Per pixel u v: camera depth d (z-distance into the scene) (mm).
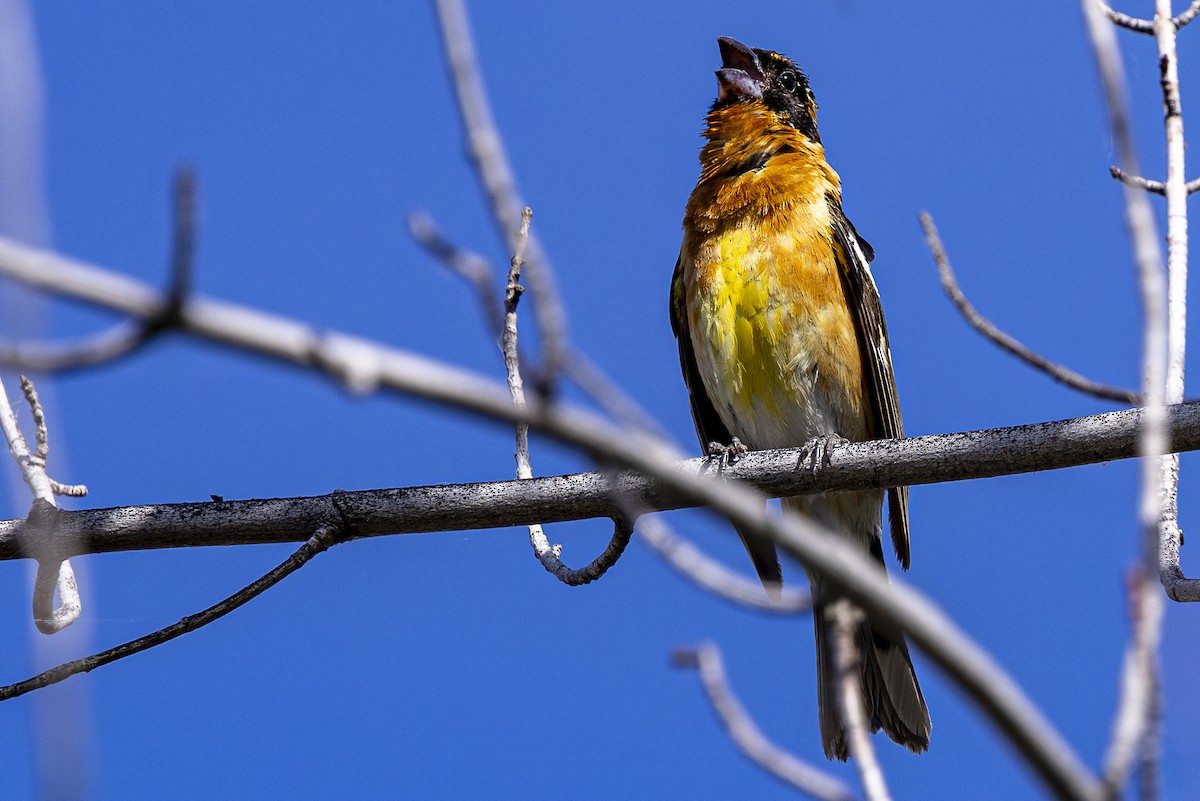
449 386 3607
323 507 9711
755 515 3863
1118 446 9219
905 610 3678
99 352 3555
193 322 3369
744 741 5883
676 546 5738
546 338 4715
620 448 3795
